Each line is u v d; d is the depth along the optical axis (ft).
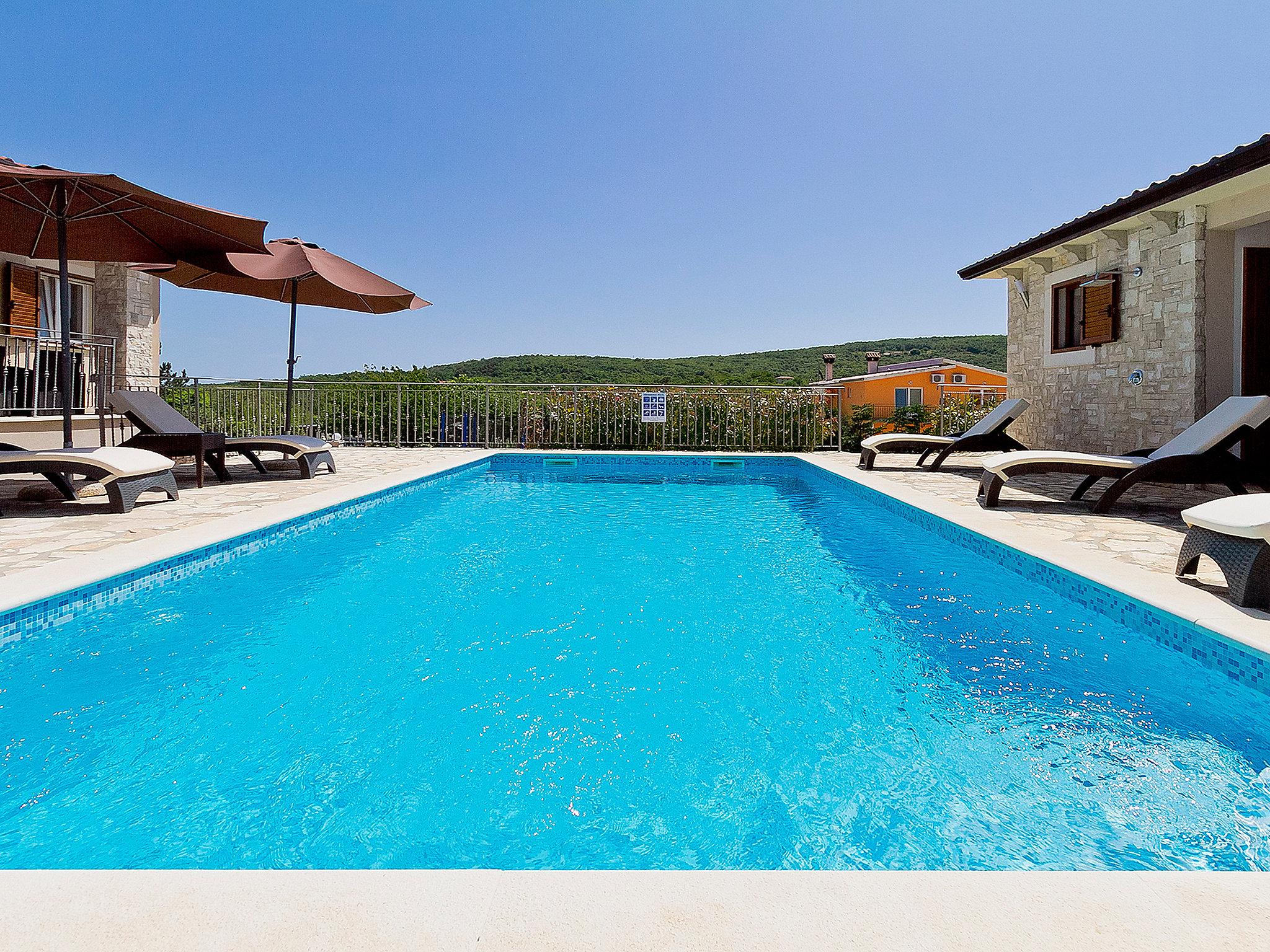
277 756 7.33
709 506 25.09
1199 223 23.68
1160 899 4.26
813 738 7.77
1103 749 7.56
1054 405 33.12
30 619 10.52
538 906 4.16
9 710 8.38
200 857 5.71
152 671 9.53
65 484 20.13
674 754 7.40
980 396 43.98
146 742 7.61
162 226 22.25
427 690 9.00
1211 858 5.68
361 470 30.55
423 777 6.92
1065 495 22.79
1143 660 10.17
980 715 8.32
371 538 18.93
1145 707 8.61
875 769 7.12
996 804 6.47
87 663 9.79
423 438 46.01
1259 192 21.58
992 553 15.80
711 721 8.16
